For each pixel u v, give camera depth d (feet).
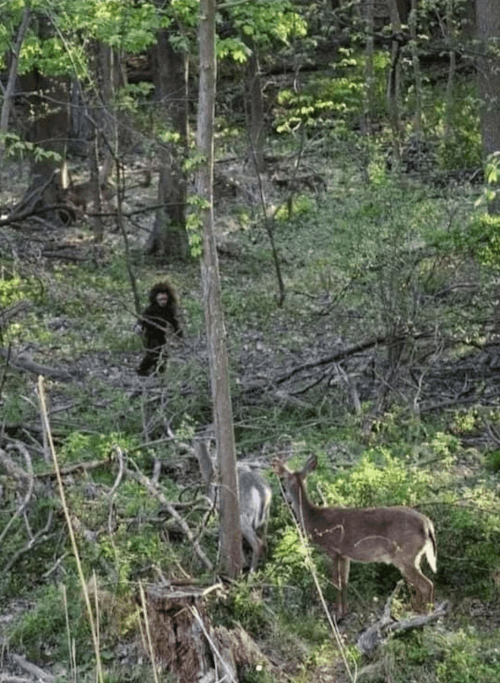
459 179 87.81
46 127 94.89
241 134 101.04
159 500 36.47
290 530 34.22
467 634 32.01
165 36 82.23
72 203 96.68
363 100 107.24
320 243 65.05
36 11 59.57
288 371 55.93
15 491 39.70
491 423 47.93
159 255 87.04
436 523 36.32
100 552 34.37
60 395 53.26
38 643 32.42
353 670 30.17
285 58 118.73
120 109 76.48
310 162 98.63
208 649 29.35
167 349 53.62
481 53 67.87
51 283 75.25
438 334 51.34
